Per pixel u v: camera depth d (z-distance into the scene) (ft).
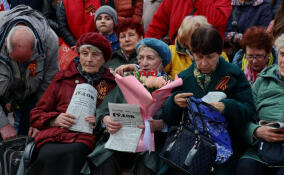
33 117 11.78
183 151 9.66
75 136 11.30
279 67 10.66
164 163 10.59
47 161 11.07
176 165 9.57
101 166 10.78
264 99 11.05
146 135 10.23
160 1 17.26
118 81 10.57
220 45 10.14
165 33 15.79
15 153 12.53
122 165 11.00
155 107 10.46
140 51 11.45
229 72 10.59
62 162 11.03
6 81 12.94
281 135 9.94
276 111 10.74
